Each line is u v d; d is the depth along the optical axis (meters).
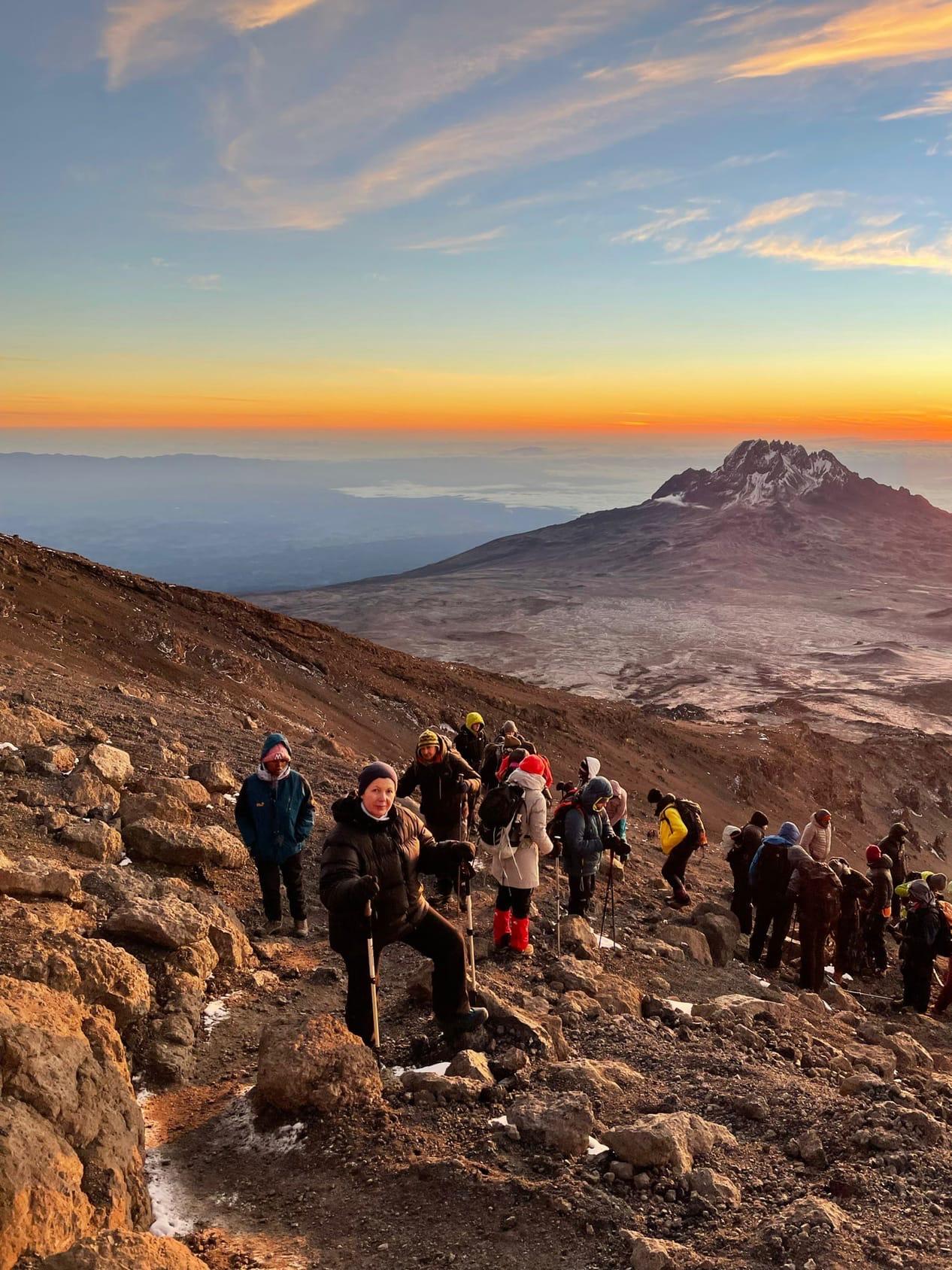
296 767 15.16
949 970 12.08
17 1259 2.97
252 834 8.12
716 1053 6.24
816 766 69.25
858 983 13.06
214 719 19.19
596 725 54.84
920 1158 4.42
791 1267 3.46
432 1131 4.62
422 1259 3.65
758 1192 4.20
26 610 30.61
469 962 6.08
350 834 5.24
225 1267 3.57
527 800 7.87
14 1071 3.65
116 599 37.16
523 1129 4.55
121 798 9.71
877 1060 6.96
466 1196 4.05
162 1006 6.04
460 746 11.73
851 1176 4.22
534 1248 3.70
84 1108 3.82
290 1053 4.86
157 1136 4.77
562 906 10.78
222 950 7.08
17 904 6.27
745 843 12.62
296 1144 4.55
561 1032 6.10
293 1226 3.94
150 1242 3.12
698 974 9.32
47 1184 3.24
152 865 8.63
